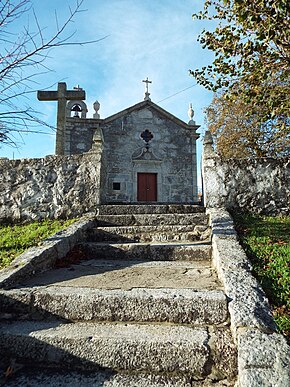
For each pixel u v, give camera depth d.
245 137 11.71
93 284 2.59
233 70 4.64
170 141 14.05
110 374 1.85
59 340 1.96
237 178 5.14
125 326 2.12
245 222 4.44
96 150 5.34
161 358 1.84
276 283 2.40
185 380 1.76
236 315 1.87
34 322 2.24
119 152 13.44
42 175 5.24
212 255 3.40
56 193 5.14
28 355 1.98
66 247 3.60
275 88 4.52
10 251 3.45
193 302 2.15
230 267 2.54
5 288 2.46
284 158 5.18
